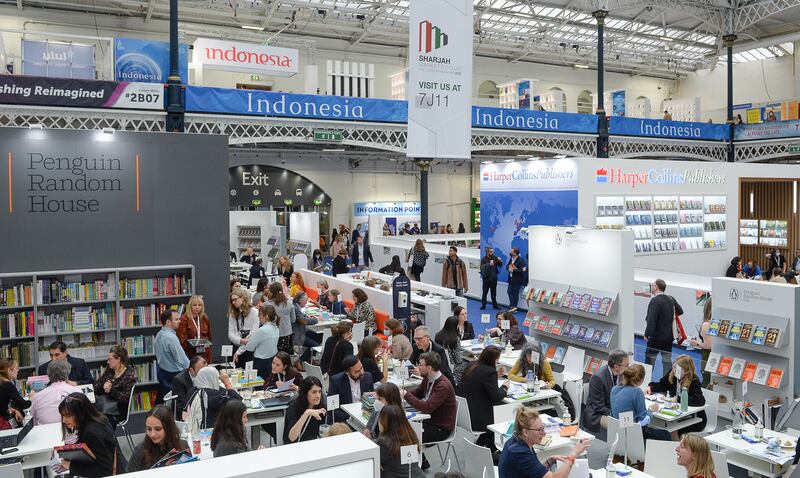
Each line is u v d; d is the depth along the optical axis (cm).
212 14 2261
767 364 745
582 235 899
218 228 962
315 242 2030
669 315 958
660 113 3375
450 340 802
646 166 1542
